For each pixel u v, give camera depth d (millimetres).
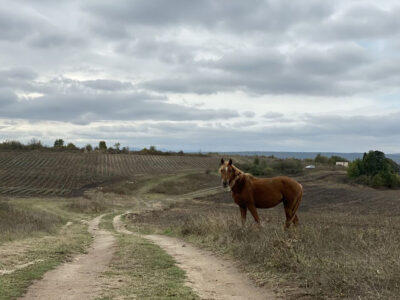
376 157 69312
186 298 6082
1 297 5855
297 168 83312
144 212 42031
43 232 19547
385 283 6078
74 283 7043
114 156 108938
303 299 6020
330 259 7688
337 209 38219
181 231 16641
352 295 5875
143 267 8781
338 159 120812
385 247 8375
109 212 43625
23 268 8219
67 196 58656
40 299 5918
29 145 115062
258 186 11945
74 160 98438
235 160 96125
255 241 10344
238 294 6527
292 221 12172
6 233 16172
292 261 7895
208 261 9656
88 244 14953
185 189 70188
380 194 54688
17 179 73688
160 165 100375
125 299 5961
